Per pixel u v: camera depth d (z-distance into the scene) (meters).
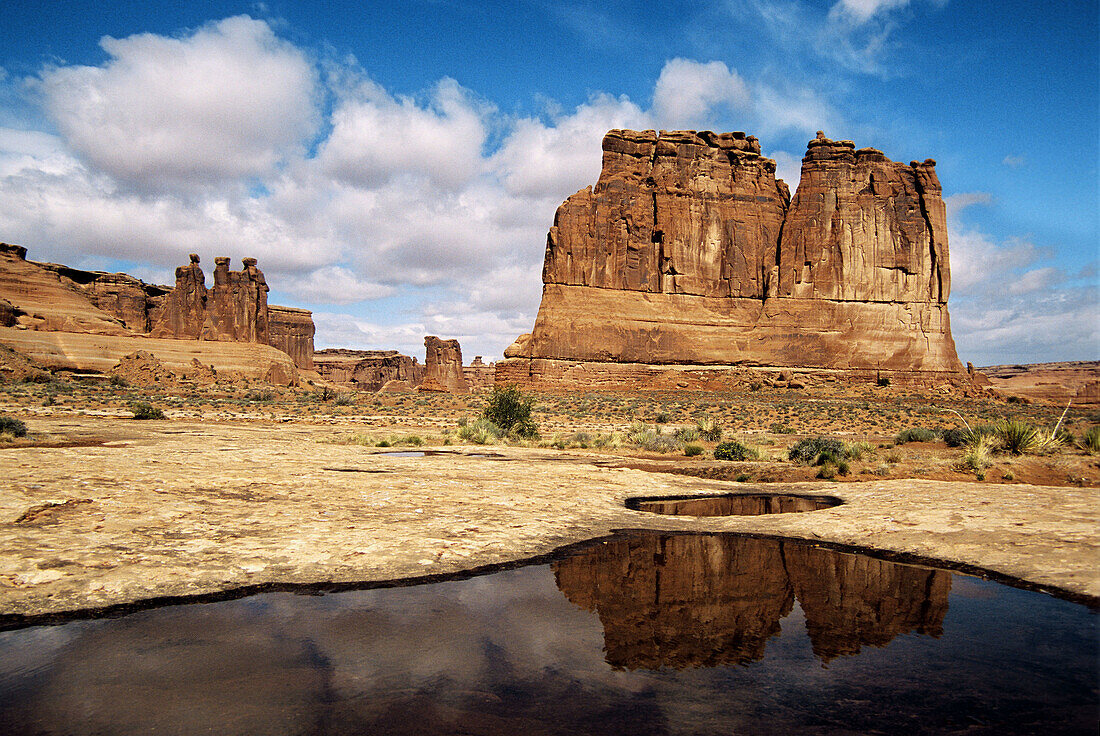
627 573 7.20
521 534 9.06
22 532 7.91
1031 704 3.84
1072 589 6.24
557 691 4.10
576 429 42.75
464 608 5.89
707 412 59.00
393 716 3.74
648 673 4.43
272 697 4.00
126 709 3.81
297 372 105.19
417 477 14.64
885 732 3.48
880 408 63.75
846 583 6.74
